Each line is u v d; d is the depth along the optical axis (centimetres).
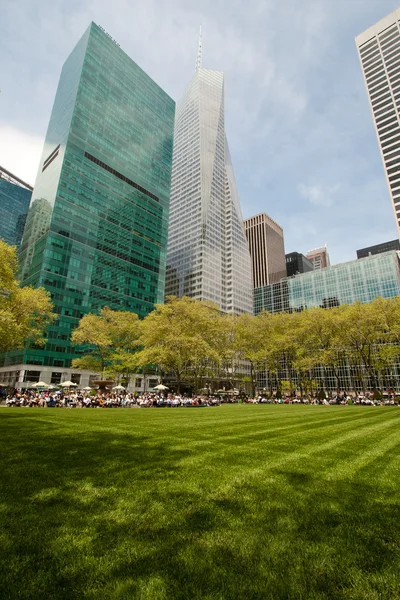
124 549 372
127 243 10712
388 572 337
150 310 11081
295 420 1919
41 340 3550
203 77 18838
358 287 12462
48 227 8575
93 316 5291
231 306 15925
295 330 5750
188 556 359
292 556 363
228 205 17800
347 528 437
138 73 12719
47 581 312
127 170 11281
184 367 5269
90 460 802
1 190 18762
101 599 285
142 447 977
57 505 505
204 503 522
